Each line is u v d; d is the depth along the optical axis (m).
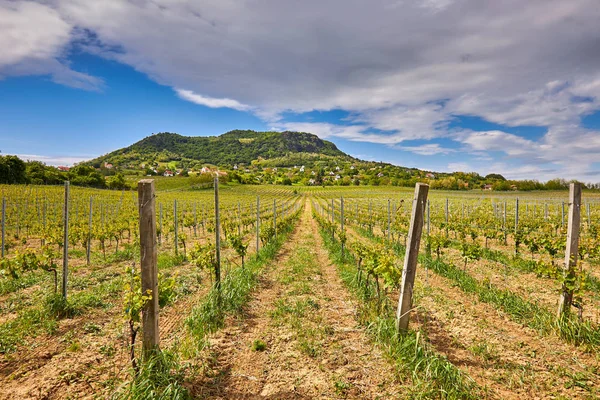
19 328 5.13
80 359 4.36
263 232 13.11
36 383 3.80
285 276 8.83
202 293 7.39
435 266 9.20
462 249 8.67
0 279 7.80
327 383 3.91
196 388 3.76
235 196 62.34
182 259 10.99
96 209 28.67
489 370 4.14
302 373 4.13
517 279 8.27
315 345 4.81
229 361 4.40
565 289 5.06
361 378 4.01
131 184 70.06
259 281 8.34
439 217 20.47
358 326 5.49
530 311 5.74
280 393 3.73
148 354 3.71
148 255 3.62
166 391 3.34
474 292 7.12
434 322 5.63
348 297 7.10
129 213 26.42
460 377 3.68
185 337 5.04
